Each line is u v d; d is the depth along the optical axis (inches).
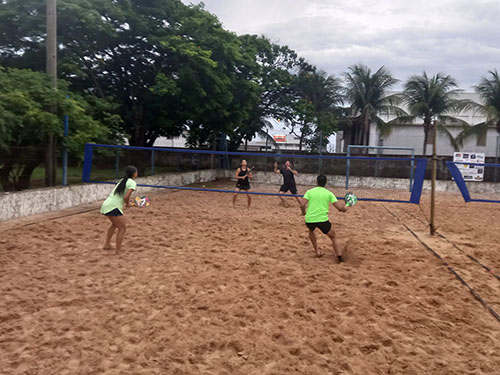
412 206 556.7
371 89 1142.3
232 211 461.7
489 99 988.6
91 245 282.0
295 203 546.3
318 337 153.2
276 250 285.0
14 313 165.3
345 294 199.0
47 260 242.8
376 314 176.6
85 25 510.0
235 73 773.3
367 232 361.4
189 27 630.5
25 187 393.1
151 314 170.7
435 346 147.8
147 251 271.7
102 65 605.3
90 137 436.8
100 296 188.9
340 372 130.2
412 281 223.0
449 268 248.2
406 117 1136.8
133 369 128.9
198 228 353.7
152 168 673.6
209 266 241.0
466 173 778.8
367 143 1209.4
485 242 331.6
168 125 677.3
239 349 144.0
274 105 1135.0
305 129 1121.4
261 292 200.1
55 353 136.8
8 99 362.3
